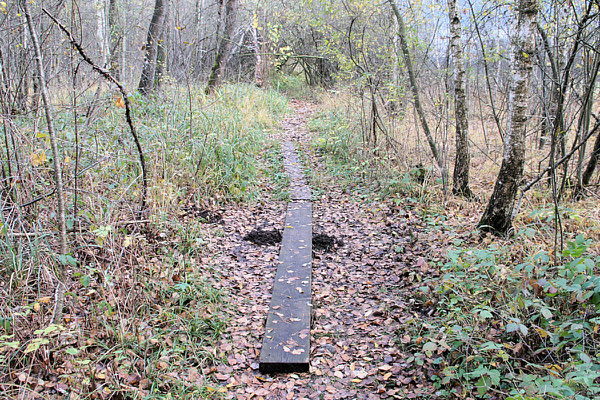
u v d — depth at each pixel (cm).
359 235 592
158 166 632
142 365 320
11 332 316
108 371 302
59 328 295
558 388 244
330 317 414
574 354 304
